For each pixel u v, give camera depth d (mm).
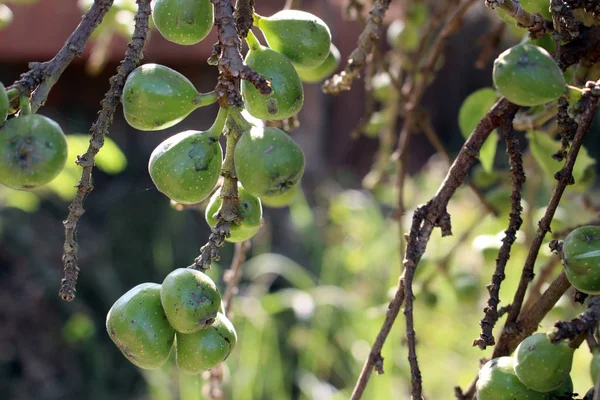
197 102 648
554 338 623
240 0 673
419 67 1091
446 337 1730
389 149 1189
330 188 2596
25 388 1922
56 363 2010
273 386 1685
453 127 3109
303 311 1728
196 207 856
